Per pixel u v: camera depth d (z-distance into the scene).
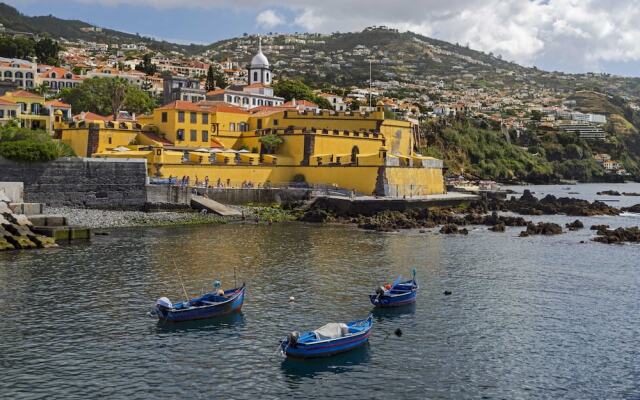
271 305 54.62
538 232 99.94
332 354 43.56
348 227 102.88
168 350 43.78
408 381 39.44
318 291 59.47
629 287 62.91
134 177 104.88
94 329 47.56
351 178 124.81
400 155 135.12
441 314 53.03
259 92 198.25
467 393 37.78
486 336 47.59
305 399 36.78
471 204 134.50
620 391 38.16
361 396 37.28
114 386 37.84
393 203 116.12
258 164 124.00
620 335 47.97
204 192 111.62
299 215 111.69
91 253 74.62
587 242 91.31
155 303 54.38
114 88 170.75
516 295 59.28
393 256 77.31
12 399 35.84
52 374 39.38
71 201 100.62
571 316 52.78
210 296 52.22
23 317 49.84
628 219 126.38
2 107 135.25
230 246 81.38
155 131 130.00
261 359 42.62
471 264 73.50
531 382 39.34
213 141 133.25
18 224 81.06
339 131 132.62
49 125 139.00
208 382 38.81
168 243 82.38
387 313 53.12
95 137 120.62
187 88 198.12
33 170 97.62
